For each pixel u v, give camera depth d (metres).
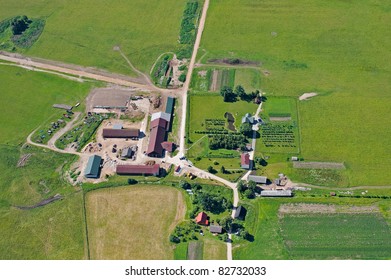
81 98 138.38
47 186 115.00
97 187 113.00
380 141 119.50
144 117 130.50
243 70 142.50
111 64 149.12
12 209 110.69
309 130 123.12
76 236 103.75
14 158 122.56
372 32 152.50
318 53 146.50
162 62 147.50
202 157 118.31
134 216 106.50
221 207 106.44
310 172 113.25
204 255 98.38
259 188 110.25
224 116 128.38
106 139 125.00
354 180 110.88
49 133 128.62
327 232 100.94
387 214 103.56
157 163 117.50
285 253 97.88
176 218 105.38
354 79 137.12
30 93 141.62
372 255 96.69
